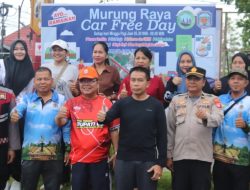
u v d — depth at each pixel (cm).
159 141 544
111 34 855
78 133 563
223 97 598
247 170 581
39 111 586
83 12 857
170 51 850
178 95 586
